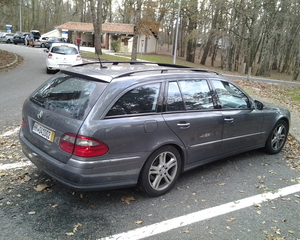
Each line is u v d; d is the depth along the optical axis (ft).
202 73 14.44
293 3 107.24
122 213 11.04
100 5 96.22
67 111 10.82
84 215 10.76
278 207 12.19
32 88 36.22
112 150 10.52
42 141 11.30
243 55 175.94
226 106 14.98
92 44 167.12
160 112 11.99
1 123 21.47
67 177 10.20
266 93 51.93
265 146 18.38
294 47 157.38
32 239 9.29
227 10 112.27
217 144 14.47
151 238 9.70
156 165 12.25
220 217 11.19
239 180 14.61
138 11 77.92
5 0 81.15
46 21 234.58
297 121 29.53
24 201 11.47
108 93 10.77
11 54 72.23
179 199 12.37
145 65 15.26
